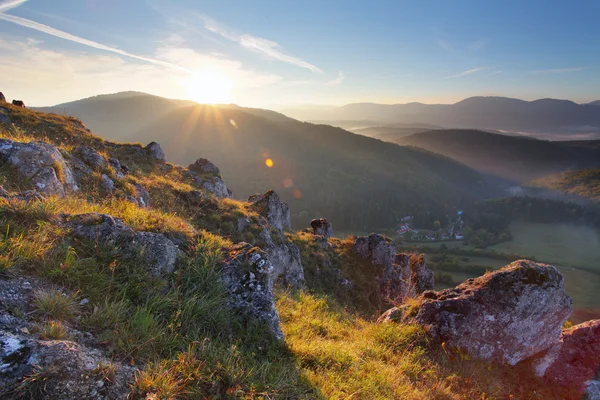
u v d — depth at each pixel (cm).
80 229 500
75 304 383
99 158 1397
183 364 374
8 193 546
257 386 398
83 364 304
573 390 805
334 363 566
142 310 421
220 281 553
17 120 2158
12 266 384
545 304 845
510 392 744
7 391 259
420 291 2673
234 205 1861
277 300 945
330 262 2247
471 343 815
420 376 686
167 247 541
